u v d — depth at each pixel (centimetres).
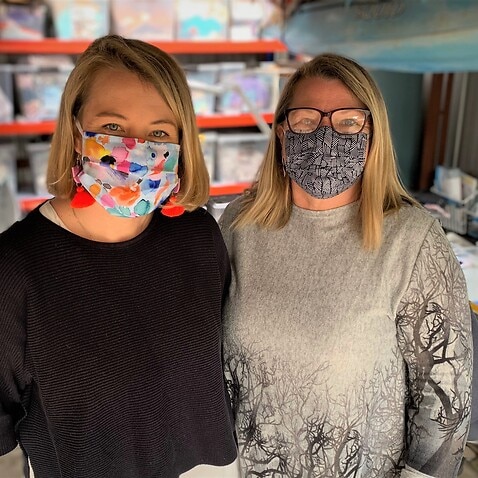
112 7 400
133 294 118
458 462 130
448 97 298
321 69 126
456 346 122
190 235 126
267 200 137
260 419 136
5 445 122
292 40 338
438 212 278
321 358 125
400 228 125
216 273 129
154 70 112
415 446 132
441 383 124
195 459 138
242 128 450
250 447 141
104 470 122
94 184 113
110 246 116
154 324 120
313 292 128
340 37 262
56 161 116
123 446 122
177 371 125
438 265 121
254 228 139
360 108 124
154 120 114
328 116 125
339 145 124
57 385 114
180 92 116
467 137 294
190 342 125
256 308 132
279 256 134
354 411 127
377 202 125
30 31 389
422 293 122
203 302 126
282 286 131
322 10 285
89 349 114
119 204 113
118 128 114
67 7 391
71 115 114
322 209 133
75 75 113
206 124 408
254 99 416
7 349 112
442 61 210
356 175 126
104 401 117
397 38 216
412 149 313
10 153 407
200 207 132
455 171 284
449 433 126
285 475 137
